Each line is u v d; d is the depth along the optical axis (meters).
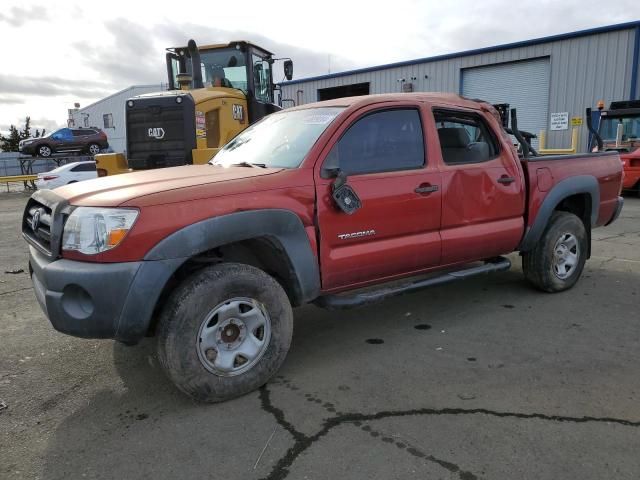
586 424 2.90
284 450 2.74
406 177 3.97
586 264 6.46
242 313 3.29
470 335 4.27
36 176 25.38
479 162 4.52
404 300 5.25
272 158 3.90
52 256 3.11
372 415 3.06
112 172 9.16
